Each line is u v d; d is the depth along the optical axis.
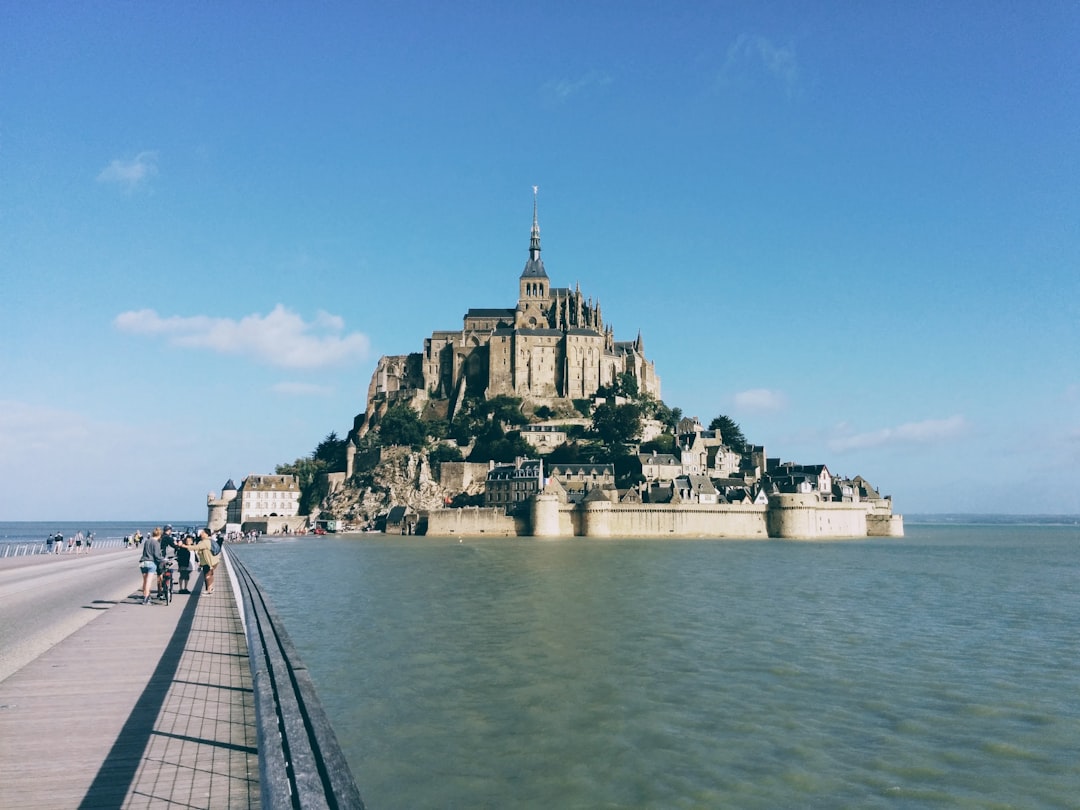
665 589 89.50
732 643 56.84
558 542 194.62
